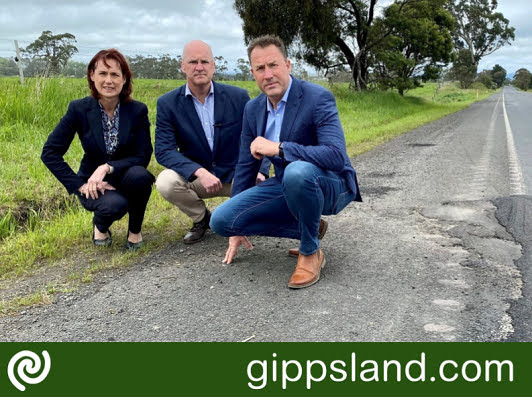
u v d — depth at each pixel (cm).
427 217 506
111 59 384
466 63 7562
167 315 307
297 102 341
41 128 789
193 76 407
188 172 405
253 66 336
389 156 920
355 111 1936
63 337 285
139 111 411
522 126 1563
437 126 1581
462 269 368
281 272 370
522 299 317
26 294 343
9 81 985
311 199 330
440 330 281
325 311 306
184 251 422
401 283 346
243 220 362
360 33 2645
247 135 372
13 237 455
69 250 425
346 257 397
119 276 371
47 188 559
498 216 501
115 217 408
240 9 2317
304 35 2375
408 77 3072
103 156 407
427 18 3080
